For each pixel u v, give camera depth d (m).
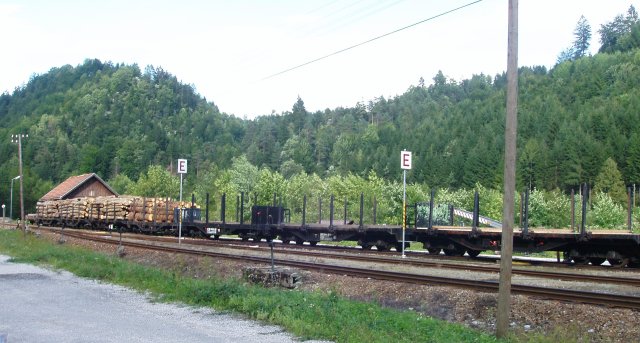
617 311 11.21
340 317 12.11
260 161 155.25
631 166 102.75
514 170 11.09
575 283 14.80
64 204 57.56
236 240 36.22
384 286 15.38
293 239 32.84
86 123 192.25
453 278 14.78
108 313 13.77
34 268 23.47
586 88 162.12
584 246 20.23
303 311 12.87
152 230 42.91
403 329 11.45
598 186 97.44
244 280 18.03
